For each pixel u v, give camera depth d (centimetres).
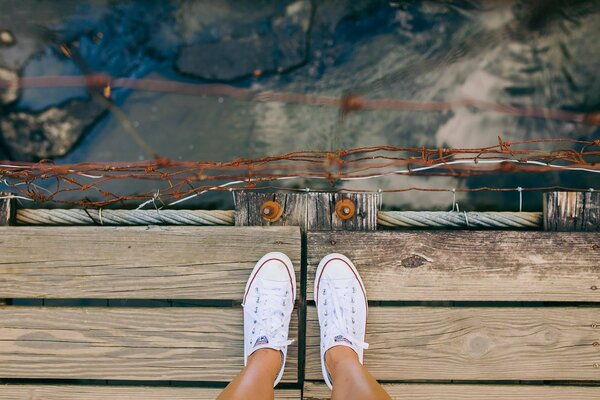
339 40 202
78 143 199
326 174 184
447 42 200
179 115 200
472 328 165
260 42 202
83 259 165
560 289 165
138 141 199
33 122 199
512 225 169
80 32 201
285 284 162
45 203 194
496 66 201
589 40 201
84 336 166
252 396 135
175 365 166
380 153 197
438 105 201
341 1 203
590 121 199
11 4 201
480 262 165
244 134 200
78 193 196
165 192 194
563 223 166
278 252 165
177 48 203
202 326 166
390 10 202
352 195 166
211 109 201
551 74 201
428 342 165
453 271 165
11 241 165
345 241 166
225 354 166
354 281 163
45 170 162
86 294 166
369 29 203
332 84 202
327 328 159
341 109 200
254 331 158
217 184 194
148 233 166
